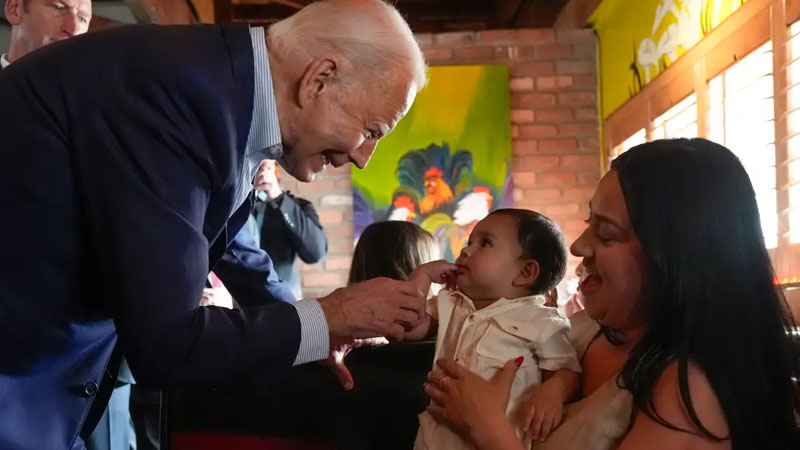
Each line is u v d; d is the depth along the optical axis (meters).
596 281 1.10
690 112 3.71
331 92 1.19
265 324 1.12
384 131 1.26
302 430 1.43
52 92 1.11
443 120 4.99
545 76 5.07
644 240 1.01
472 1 6.61
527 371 1.30
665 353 1.01
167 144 1.08
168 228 1.05
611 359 1.21
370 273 1.95
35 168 1.10
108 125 1.08
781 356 1.04
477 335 1.35
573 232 5.00
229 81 1.14
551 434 1.16
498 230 1.46
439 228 4.96
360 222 4.97
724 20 3.26
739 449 0.99
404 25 1.25
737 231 1.01
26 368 1.20
